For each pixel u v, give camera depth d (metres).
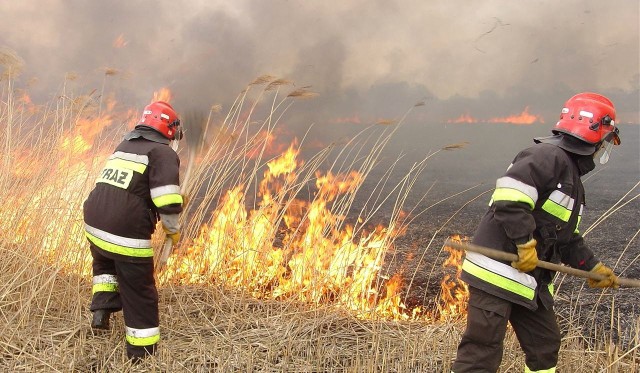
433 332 3.68
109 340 3.50
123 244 3.23
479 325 2.68
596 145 2.70
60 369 3.14
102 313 3.43
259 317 3.85
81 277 4.20
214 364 3.29
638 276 5.01
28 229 4.35
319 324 3.71
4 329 3.39
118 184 3.28
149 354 3.29
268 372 3.20
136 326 3.28
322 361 3.32
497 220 2.58
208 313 3.96
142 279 3.29
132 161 3.30
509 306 2.67
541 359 2.80
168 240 3.40
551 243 2.66
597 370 3.25
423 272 5.09
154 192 3.25
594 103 2.65
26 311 3.55
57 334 3.49
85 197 4.53
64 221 4.44
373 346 3.41
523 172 2.55
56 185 4.52
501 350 2.73
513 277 2.62
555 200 2.63
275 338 3.54
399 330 3.68
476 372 2.70
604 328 3.86
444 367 3.25
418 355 3.38
